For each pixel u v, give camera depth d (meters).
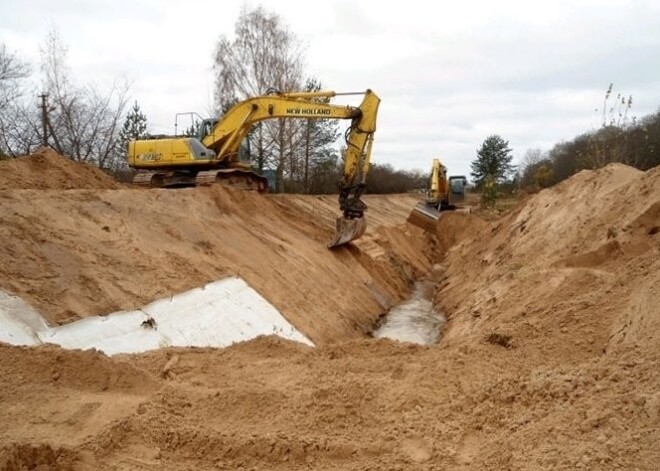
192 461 4.94
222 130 20.27
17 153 26.12
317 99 20.31
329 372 6.79
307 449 4.94
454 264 25.72
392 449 4.89
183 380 6.83
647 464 3.71
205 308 11.65
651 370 4.86
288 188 38.06
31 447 4.69
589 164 20.95
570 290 8.84
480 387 5.74
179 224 14.49
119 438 5.17
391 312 18.78
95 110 35.00
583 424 4.42
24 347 6.90
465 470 4.41
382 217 39.66
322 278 16.84
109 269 11.11
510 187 67.62
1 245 10.02
